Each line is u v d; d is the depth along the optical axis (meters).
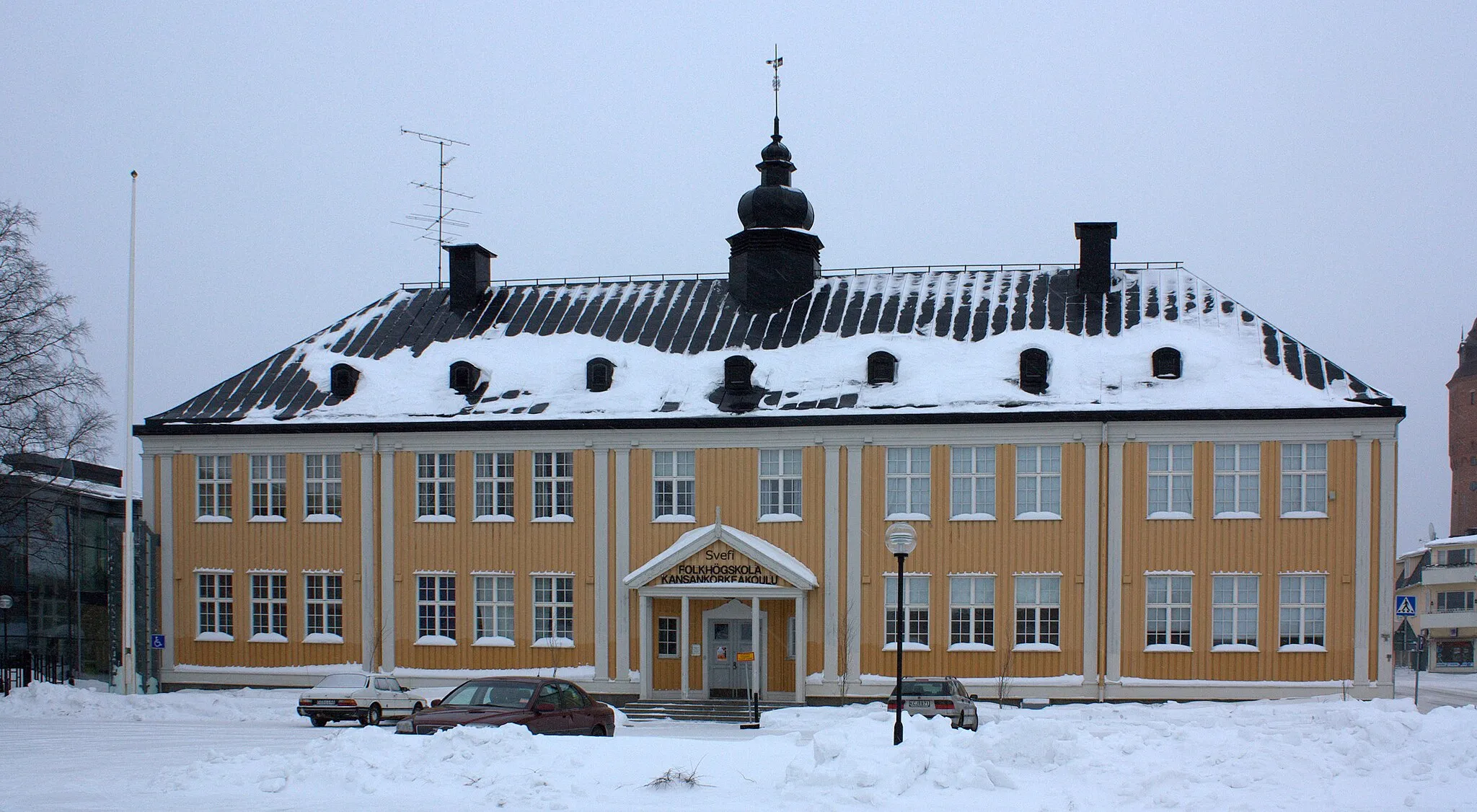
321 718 34.97
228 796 19.69
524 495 44.53
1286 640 40.34
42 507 47.62
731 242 49.06
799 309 47.38
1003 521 41.59
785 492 43.00
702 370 45.31
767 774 20.55
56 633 49.22
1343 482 40.16
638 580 42.38
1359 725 22.42
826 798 18.62
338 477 45.78
